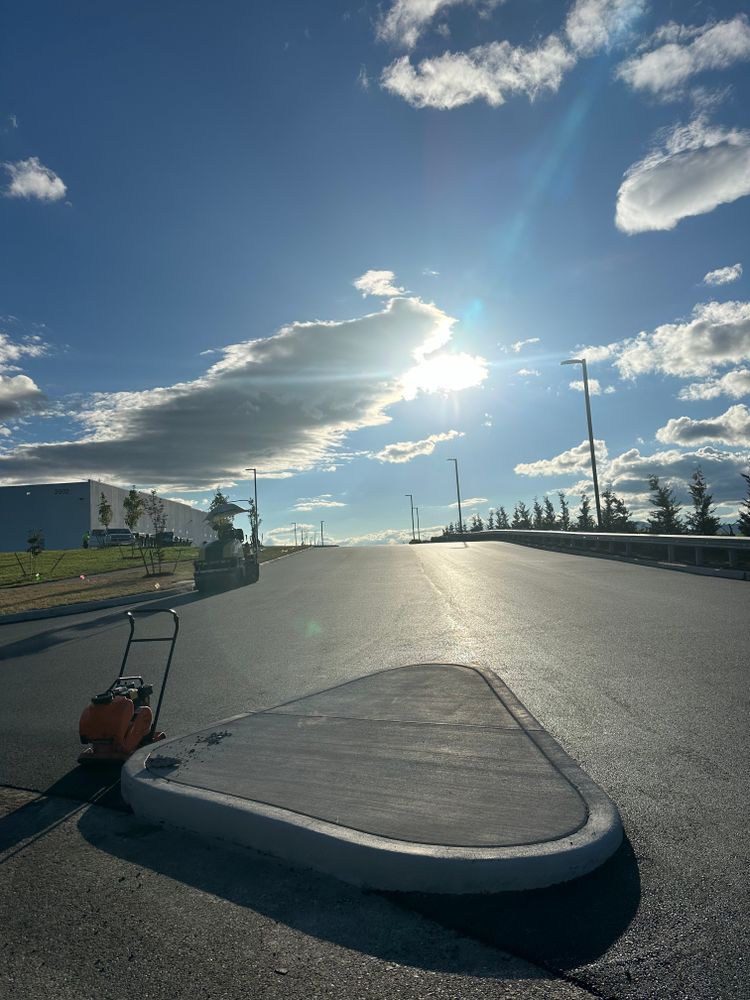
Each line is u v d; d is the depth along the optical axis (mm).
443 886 3627
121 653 11969
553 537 38438
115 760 5793
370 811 4262
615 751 5605
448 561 30938
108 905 3711
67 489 75312
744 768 5125
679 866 3768
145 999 2934
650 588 16719
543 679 8109
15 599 22594
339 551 46875
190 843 4426
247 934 3375
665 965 2982
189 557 42062
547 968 3006
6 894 3879
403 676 8008
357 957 3152
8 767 6145
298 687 8586
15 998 2979
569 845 3717
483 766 4977
